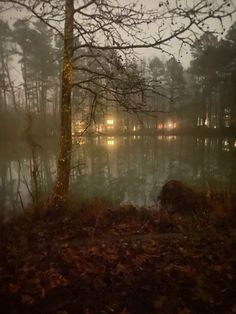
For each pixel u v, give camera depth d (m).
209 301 3.73
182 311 3.61
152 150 28.25
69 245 5.57
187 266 4.52
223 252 4.97
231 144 30.70
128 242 5.65
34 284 4.17
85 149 29.45
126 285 4.12
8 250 5.38
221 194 9.05
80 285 4.14
